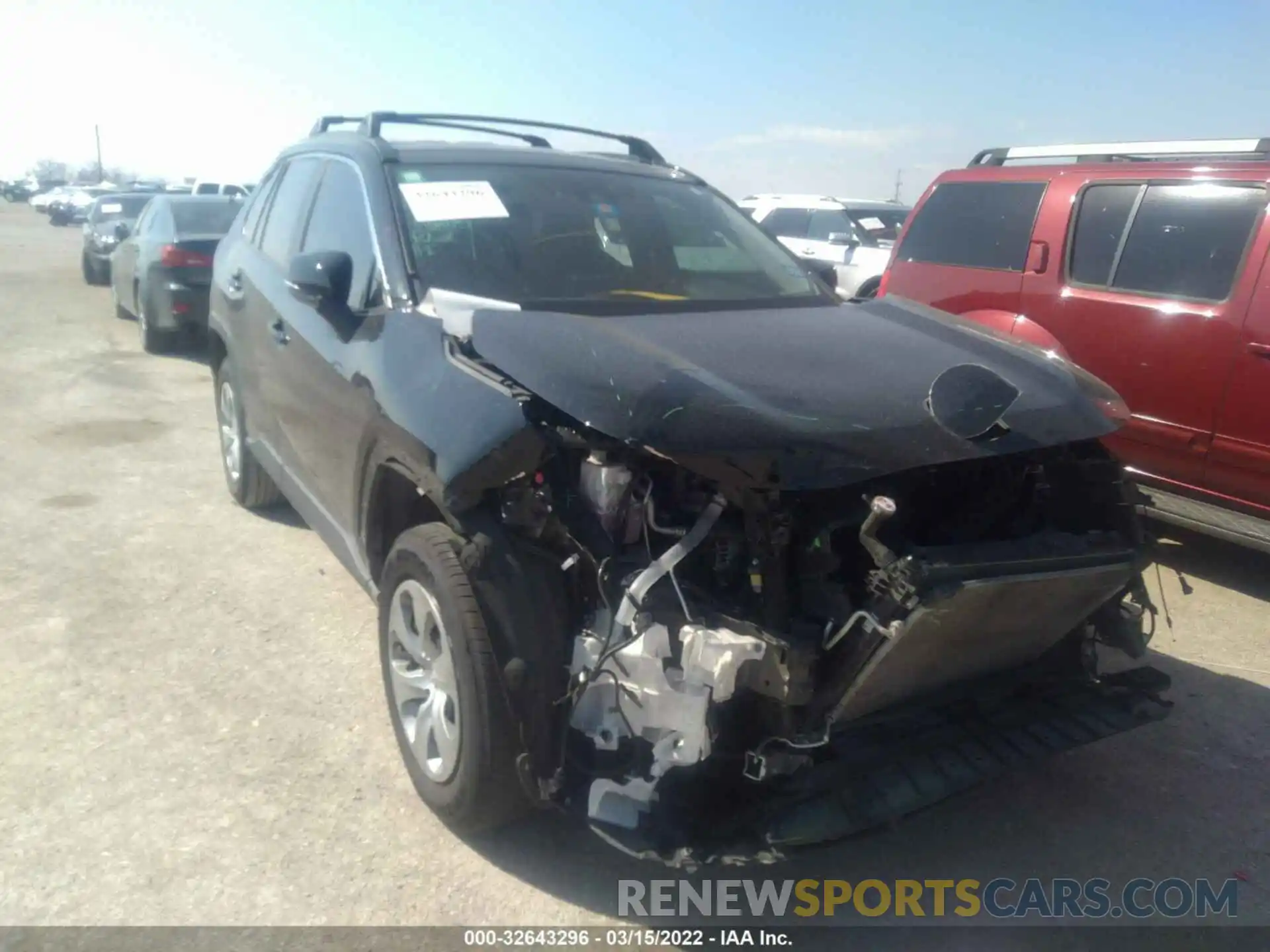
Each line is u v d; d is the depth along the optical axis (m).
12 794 3.36
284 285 4.63
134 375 10.43
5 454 7.32
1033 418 3.05
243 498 6.00
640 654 2.63
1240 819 3.53
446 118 4.80
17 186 78.62
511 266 3.82
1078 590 2.94
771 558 2.71
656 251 4.18
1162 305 5.64
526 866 3.14
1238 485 5.34
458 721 2.96
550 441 2.79
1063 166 6.45
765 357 3.21
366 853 3.16
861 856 3.30
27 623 4.60
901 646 2.64
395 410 3.23
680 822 2.68
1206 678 4.50
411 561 3.18
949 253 7.04
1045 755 3.10
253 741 3.72
